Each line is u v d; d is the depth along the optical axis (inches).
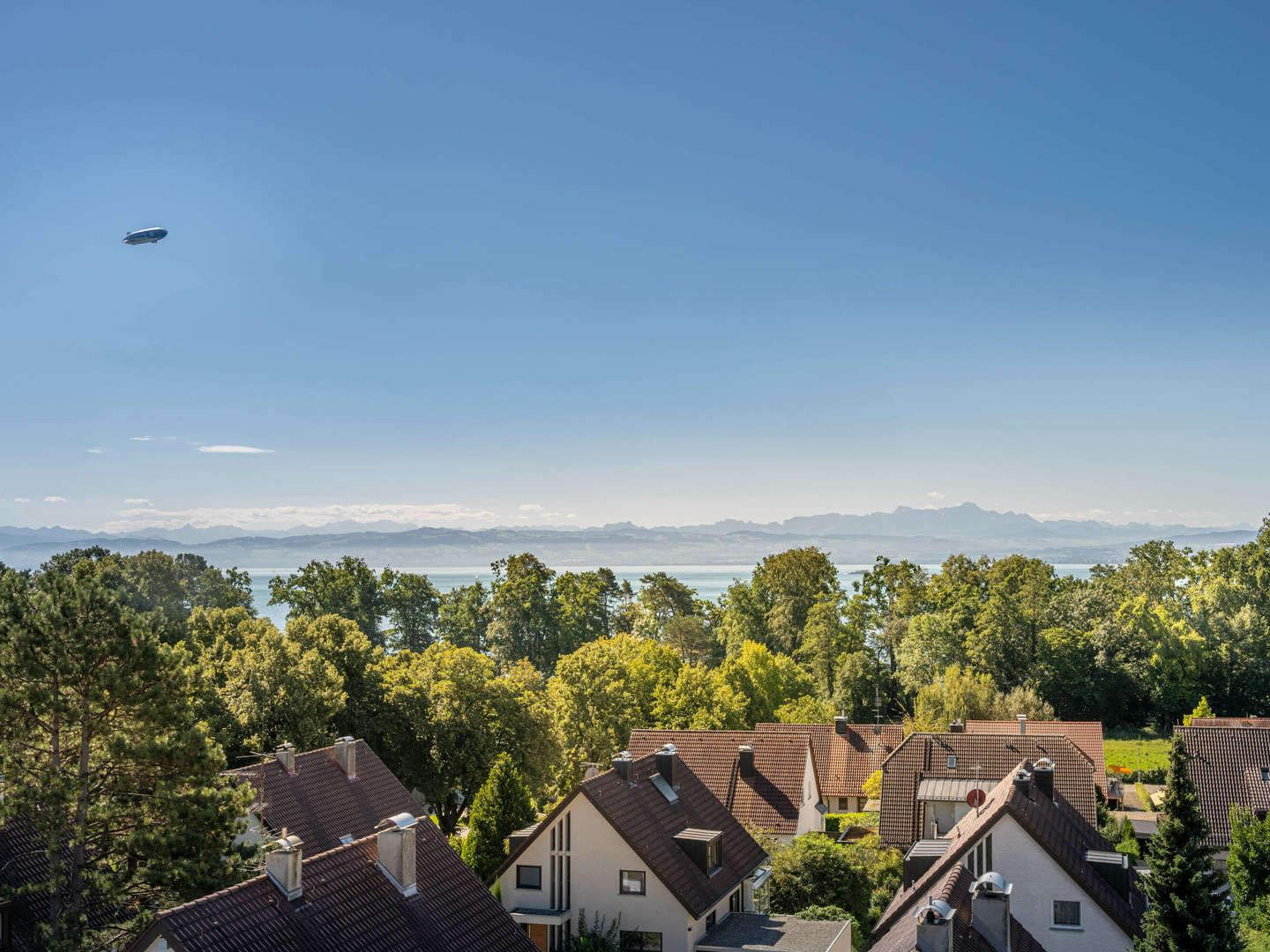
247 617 3403.1
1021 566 6397.6
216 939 914.7
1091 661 5265.8
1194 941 1332.4
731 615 6254.9
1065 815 1755.7
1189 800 1413.6
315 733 2338.8
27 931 1214.9
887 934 1427.2
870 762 3292.3
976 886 1229.1
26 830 1286.9
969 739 2449.6
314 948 978.1
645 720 3609.7
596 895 1611.7
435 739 2610.7
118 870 1264.8
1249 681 5088.6
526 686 3344.0
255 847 1315.2
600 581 6825.8
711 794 1963.6
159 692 1244.5
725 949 1565.0
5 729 1258.6
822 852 1952.5
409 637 5541.3
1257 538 5915.4
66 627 1235.2
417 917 1105.4
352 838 1806.1
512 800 1955.0
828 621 5708.7
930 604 6058.1
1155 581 6240.2
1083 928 1496.1
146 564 3848.4
